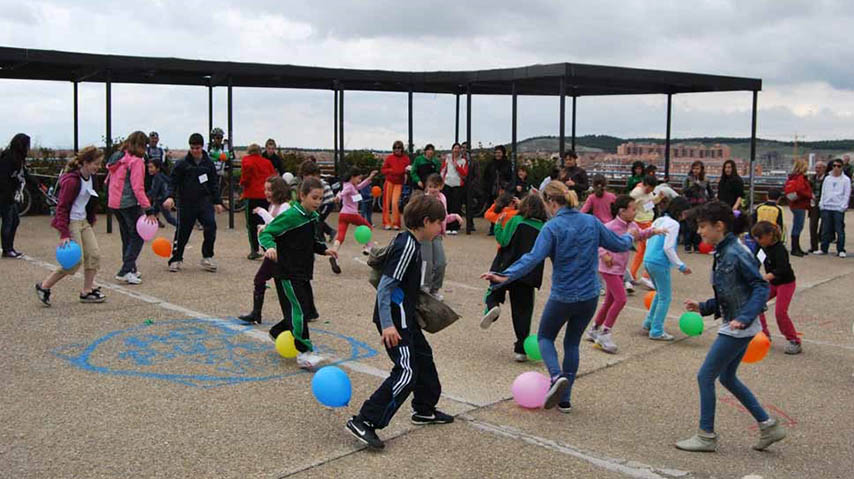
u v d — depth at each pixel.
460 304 9.33
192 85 18.08
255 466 4.56
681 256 14.20
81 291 9.03
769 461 4.95
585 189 13.83
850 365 7.29
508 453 4.89
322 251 6.46
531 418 5.55
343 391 5.02
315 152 23.48
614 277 7.36
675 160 24.66
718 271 5.04
